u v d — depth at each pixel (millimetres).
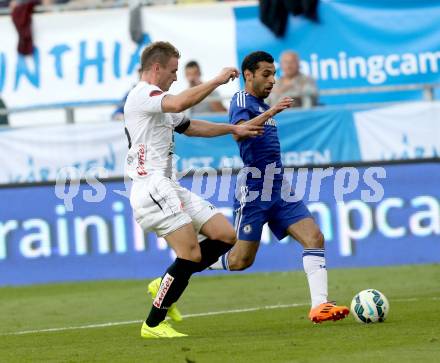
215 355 27547
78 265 52656
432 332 30234
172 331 32188
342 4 58438
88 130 54312
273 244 52562
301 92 55406
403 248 51656
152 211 31531
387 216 51719
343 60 58656
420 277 47250
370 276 48562
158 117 31500
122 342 31594
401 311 36031
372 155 54219
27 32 59688
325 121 54281
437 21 58125
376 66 58469
